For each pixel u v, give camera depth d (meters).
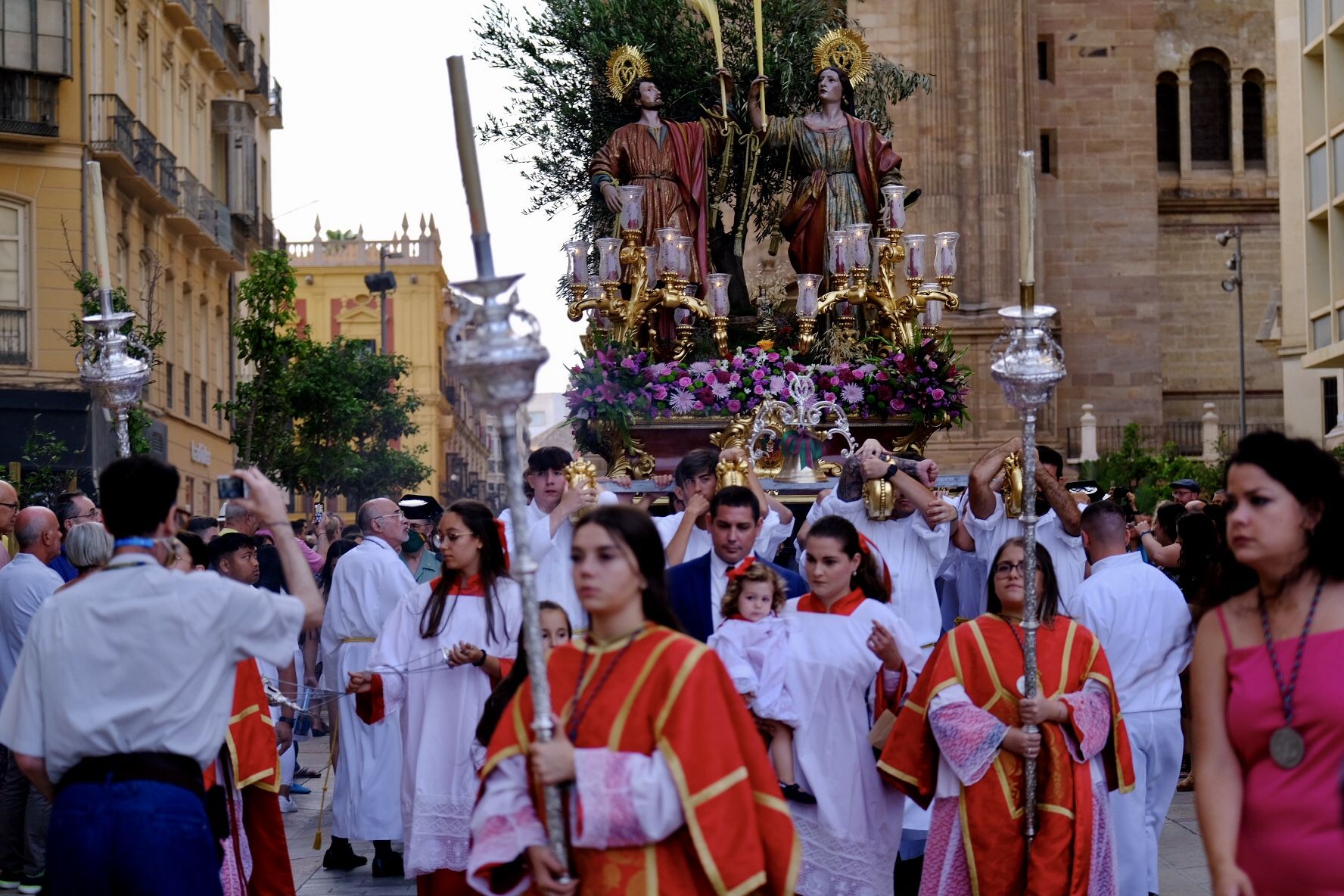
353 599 11.17
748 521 8.04
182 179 36.41
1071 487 12.05
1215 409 44.66
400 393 46.88
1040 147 37.22
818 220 14.61
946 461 31.53
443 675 8.27
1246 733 4.71
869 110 24.05
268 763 8.08
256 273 32.25
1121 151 37.22
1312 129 27.75
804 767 7.54
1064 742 7.14
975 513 10.09
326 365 36.47
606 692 4.98
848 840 7.52
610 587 5.05
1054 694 7.16
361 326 72.19
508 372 4.77
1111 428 37.09
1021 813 7.09
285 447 36.06
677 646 4.99
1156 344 37.03
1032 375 6.94
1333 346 26.44
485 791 5.06
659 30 19.98
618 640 5.09
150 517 5.59
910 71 27.77
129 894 5.29
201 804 5.48
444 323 75.94
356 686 8.36
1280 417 44.69
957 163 31.83
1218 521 8.40
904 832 9.35
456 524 8.33
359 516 11.84
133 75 32.81
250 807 8.18
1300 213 30.62
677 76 19.92
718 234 15.58
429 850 8.15
